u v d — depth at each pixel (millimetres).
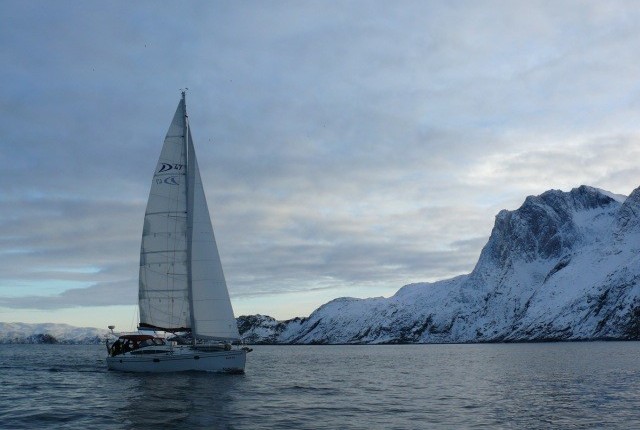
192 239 70188
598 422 40500
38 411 45562
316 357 195250
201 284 69562
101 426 39156
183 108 71625
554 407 47969
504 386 67188
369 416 44031
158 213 70688
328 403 51750
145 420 41312
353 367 119125
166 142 70938
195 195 70875
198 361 68250
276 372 99625
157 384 61594
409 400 54344
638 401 51094
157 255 70688
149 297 70562
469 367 111562
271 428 38625
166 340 72812
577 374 83375
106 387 60125
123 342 74188
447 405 50375
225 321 69562
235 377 69438
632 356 138750
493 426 39344
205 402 50062
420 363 135875
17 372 90812
